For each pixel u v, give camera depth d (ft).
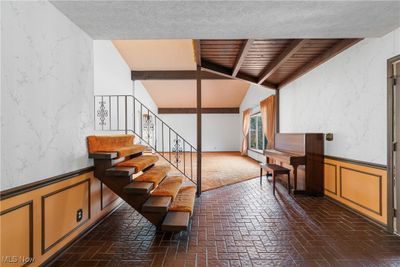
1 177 5.06
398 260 6.97
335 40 10.85
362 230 9.03
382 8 6.89
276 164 17.62
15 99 5.43
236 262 6.91
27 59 5.82
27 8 5.82
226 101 38.06
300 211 11.19
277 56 12.99
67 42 7.59
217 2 6.50
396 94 8.59
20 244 5.66
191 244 8.01
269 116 22.21
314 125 14.47
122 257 7.19
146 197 9.08
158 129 40.14
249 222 9.88
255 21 7.68
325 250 7.55
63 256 7.21
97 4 6.66
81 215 8.48
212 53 12.74
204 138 41.32
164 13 7.14
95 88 15.24
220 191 14.96
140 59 22.08
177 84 30.42
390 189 8.75
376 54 9.43
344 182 11.62
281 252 7.46
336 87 12.17
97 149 9.43
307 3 6.59
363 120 10.22
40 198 6.35
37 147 6.19
